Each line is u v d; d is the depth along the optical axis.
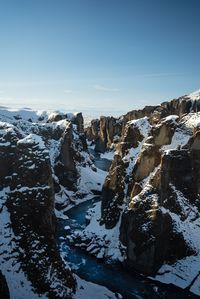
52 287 55.44
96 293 60.22
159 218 68.25
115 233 77.88
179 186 74.94
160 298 60.81
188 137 78.94
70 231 86.81
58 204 102.56
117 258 71.88
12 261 55.91
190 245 69.19
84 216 98.50
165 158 73.38
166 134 80.00
